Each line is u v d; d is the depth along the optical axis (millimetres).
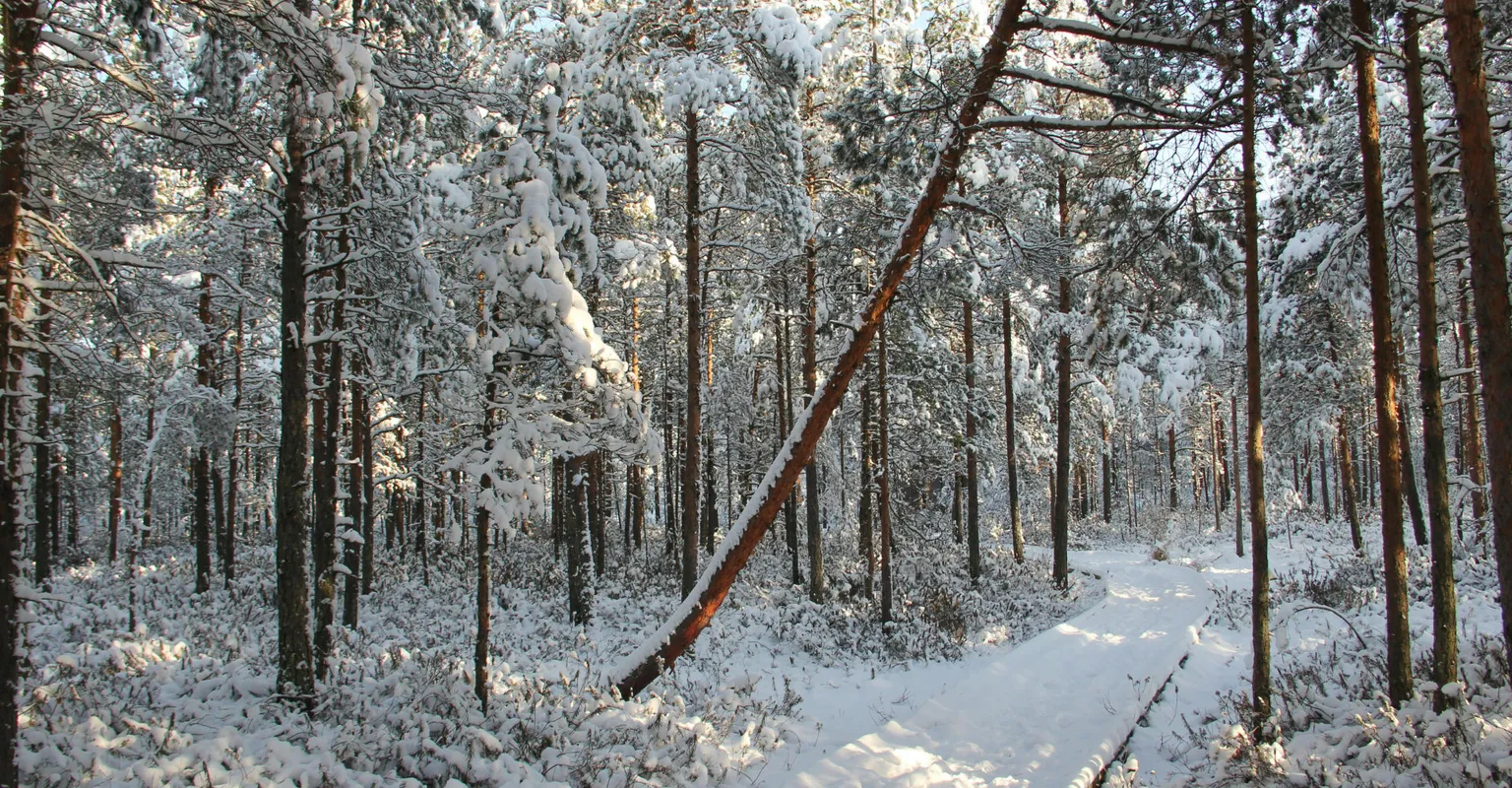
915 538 23891
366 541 17797
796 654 13906
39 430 16797
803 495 26688
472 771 6465
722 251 17641
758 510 9984
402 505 27328
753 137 13859
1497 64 11156
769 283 17422
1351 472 22812
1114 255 11438
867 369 17984
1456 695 6797
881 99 10969
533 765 7129
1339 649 11383
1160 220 10398
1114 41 8852
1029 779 7680
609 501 35844
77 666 8719
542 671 10070
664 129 15086
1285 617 8703
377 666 9773
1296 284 17266
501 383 8594
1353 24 7645
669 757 7504
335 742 6648
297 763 6289
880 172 11344
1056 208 19688
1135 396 21578
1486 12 8453
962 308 22656
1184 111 9414
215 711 7719
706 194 15859
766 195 14258
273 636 12820
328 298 8969
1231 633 14281
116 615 14008
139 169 9727
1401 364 14758
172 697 8109
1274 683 9914
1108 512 40688
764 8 12812
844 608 16391
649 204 15672
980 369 23672
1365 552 19891
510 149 8508
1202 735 8977
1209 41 8750
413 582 19594
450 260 12289
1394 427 7926
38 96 5836
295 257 8500
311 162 8953
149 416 22625
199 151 8242
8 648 5582
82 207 7121
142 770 5559
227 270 16172
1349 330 21422
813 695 11461
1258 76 8641
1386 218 10328
